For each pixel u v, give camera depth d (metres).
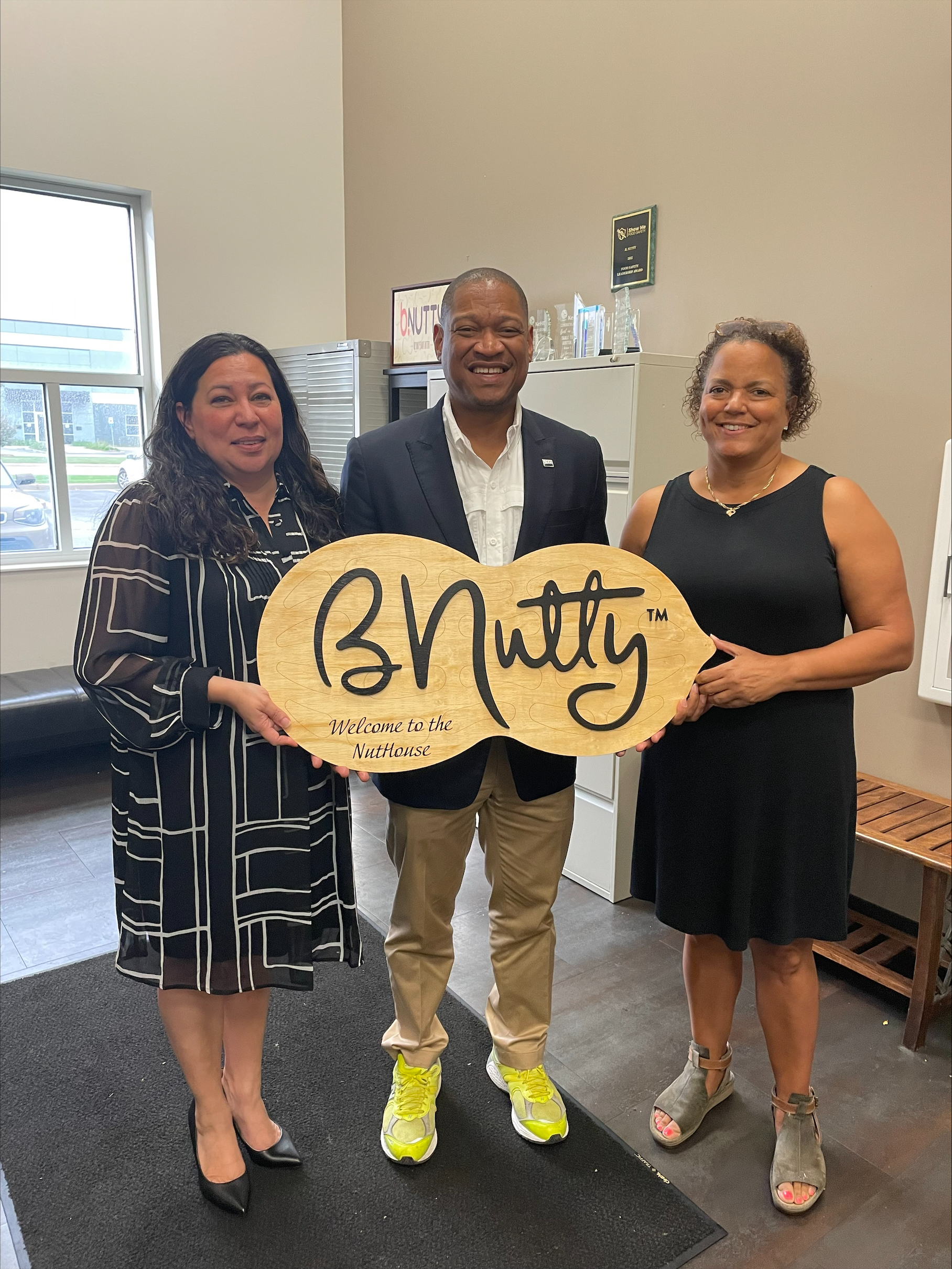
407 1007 1.76
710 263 2.84
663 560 1.62
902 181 2.32
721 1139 1.81
